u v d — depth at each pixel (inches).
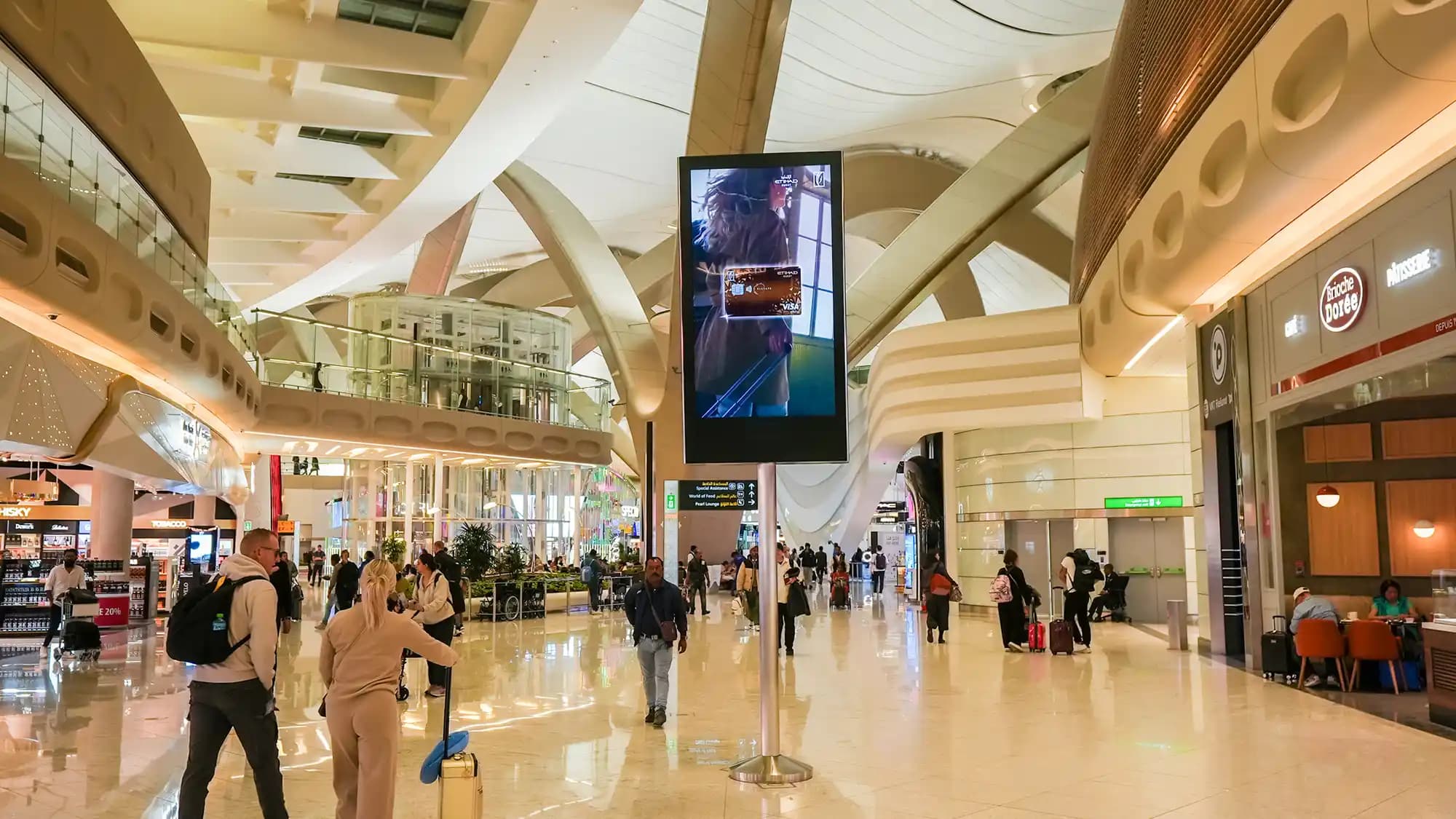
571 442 1178.6
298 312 1936.5
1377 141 362.6
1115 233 684.1
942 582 684.1
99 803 255.1
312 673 530.6
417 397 1015.0
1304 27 364.2
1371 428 506.6
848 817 243.3
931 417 883.4
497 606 919.7
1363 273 414.3
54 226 394.9
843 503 1544.0
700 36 1094.4
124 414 495.5
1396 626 450.0
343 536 1269.7
